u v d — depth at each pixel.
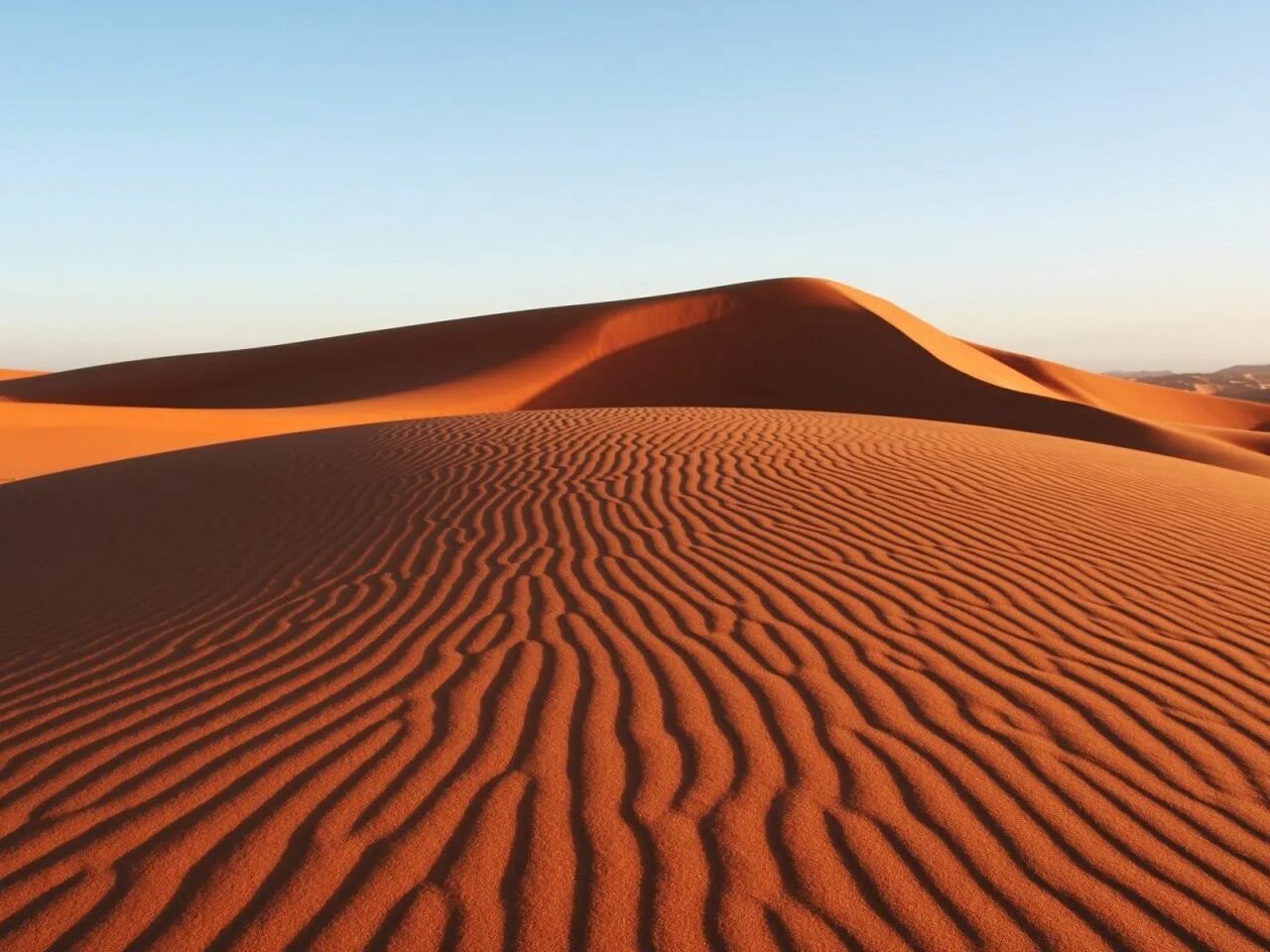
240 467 11.18
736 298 54.16
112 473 12.24
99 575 7.20
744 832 3.15
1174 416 72.25
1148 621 5.61
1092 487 9.62
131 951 2.58
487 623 5.32
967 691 4.42
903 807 3.34
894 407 42.22
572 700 4.20
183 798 3.40
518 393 44.44
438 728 3.93
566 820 3.20
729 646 4.93
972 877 2.94
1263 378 198.88
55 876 2.94
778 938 2.63
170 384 53.62
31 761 3.80
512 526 7.59
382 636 5.18
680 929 2.66
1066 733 4.01
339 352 55.69
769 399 44.94
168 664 4.94
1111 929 2.71
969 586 6.12
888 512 8.03
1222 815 3.37
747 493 8.60
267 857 3.00
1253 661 5.00
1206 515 8.81
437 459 10.47
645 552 6.76
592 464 9.87
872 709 4.17
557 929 2.65
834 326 49.91
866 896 2.83
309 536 7.73
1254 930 2.72
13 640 5.66
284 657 4.91
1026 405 39.38
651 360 48.91
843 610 5.55
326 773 3.56
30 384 56.53
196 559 7.37
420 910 2.73
